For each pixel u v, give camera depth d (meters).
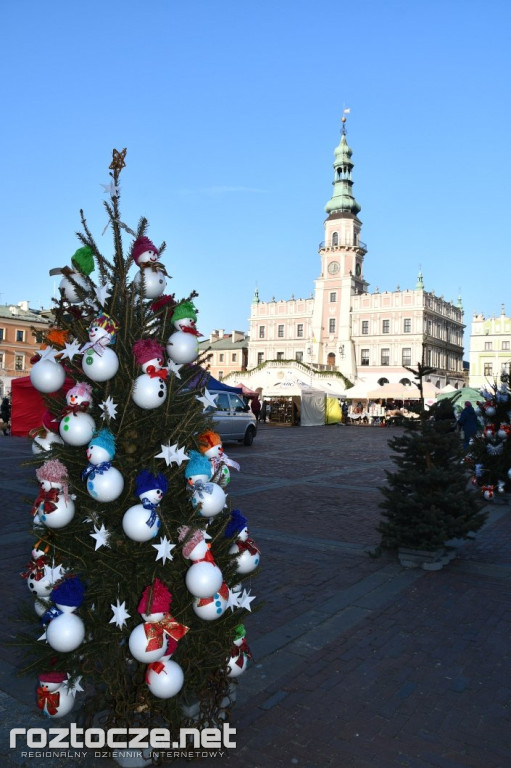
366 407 47.62
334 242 65.06
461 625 4.64
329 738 3.09
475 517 6.36
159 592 2.71
